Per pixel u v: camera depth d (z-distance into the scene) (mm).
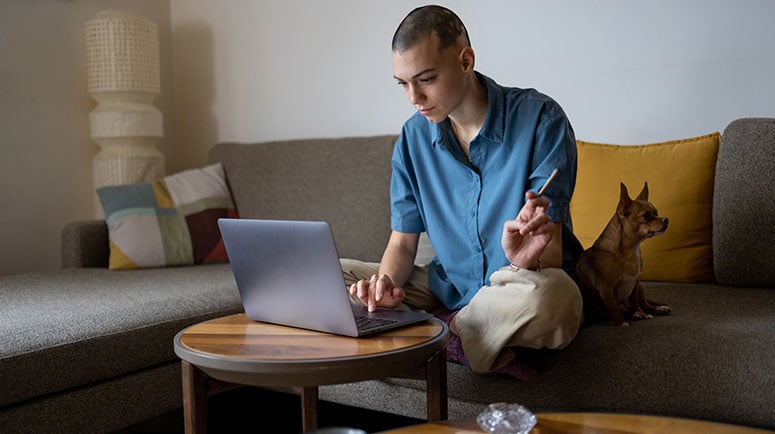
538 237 1307
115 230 2461
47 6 2775
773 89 2037
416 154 1725
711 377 1336
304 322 1302
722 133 2113
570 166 1528
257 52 2996
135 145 2834
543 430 992
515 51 2414
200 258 2543
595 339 1464
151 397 1720
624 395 1408
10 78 2662
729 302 1664
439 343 1228
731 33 2078
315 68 2846
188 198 2623
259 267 1318
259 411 2219
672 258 1938
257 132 3033
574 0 2299
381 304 1429
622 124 2256
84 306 1771
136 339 1677
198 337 1276
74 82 2891
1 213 2656
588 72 2295
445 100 1484
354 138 2547
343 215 2480
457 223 1667
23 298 1871
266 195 2662
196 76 3184
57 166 2842
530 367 1476
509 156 1585
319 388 1783
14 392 1448
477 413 1547
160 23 3176
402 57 1457
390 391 1666
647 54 2201
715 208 1896
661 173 1968
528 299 1358
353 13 2729
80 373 1565
